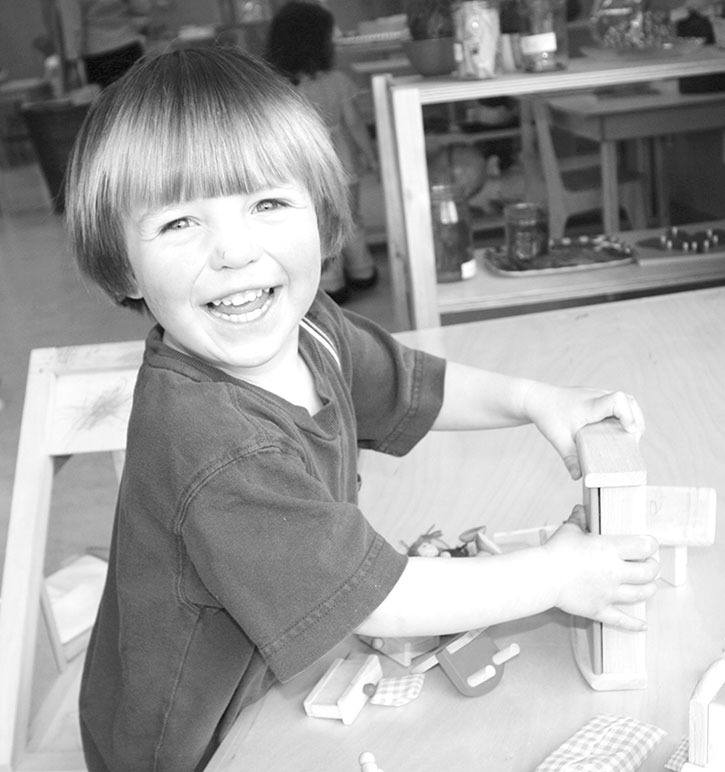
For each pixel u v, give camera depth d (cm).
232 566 69
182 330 77
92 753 91
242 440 71
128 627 79
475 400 99
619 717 67
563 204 353
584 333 135
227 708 80
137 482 75
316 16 378
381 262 422
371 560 70
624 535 72
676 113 325
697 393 114
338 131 376
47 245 541
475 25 218
